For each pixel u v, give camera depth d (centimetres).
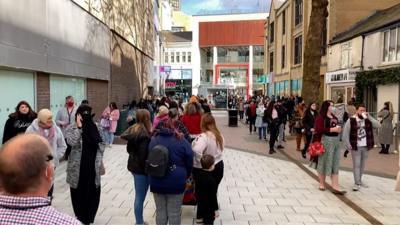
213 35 7806
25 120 650
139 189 605
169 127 527
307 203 773
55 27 1170
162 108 660
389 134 1409
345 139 887
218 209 694
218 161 635
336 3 2739
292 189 884
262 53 7769
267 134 2091
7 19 870
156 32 4469
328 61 2797
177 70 7988
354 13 2739
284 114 1530
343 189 892
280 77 4406
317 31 1742
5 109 919
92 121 605
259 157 1338
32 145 173
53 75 1210
